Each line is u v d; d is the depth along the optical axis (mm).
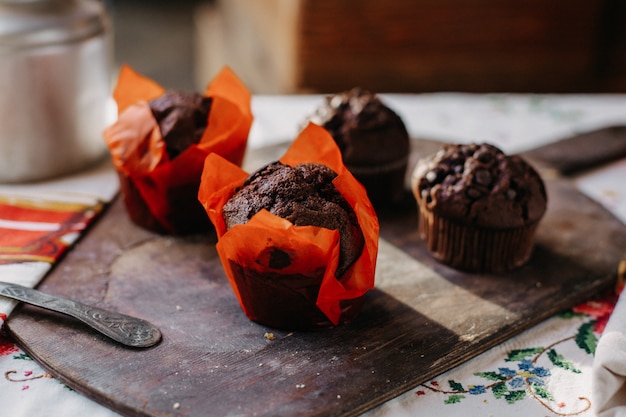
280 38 925
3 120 587
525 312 488
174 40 1695
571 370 452
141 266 524
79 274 512
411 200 613
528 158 653
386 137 589
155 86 580
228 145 545
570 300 503
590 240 561
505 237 519
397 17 878
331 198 476
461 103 770
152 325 465
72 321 467
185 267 525
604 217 585
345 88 900
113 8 1864
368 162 586
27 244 528
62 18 587
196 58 1602
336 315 468
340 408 418
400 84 914
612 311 485
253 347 458
